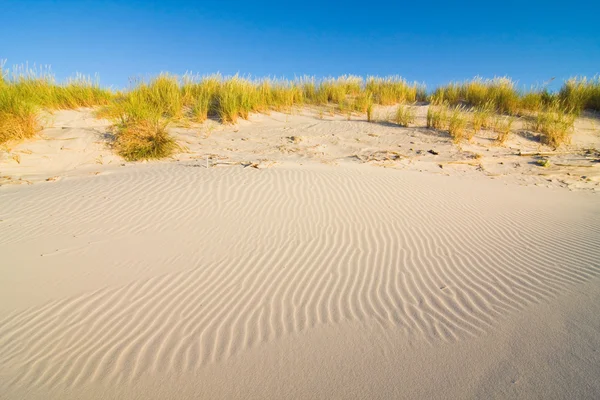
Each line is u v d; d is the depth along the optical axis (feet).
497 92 45.93
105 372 8.04
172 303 10.58
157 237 14.74
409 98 51.70
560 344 9.08
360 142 35.60
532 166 30.86
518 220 18.75
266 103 45.09
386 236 15.74
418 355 8.73
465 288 11.81
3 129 26.55
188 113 39.40
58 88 37.91
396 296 11.27
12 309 10.02
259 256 13.53
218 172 23.30
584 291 11.62
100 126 32.60
